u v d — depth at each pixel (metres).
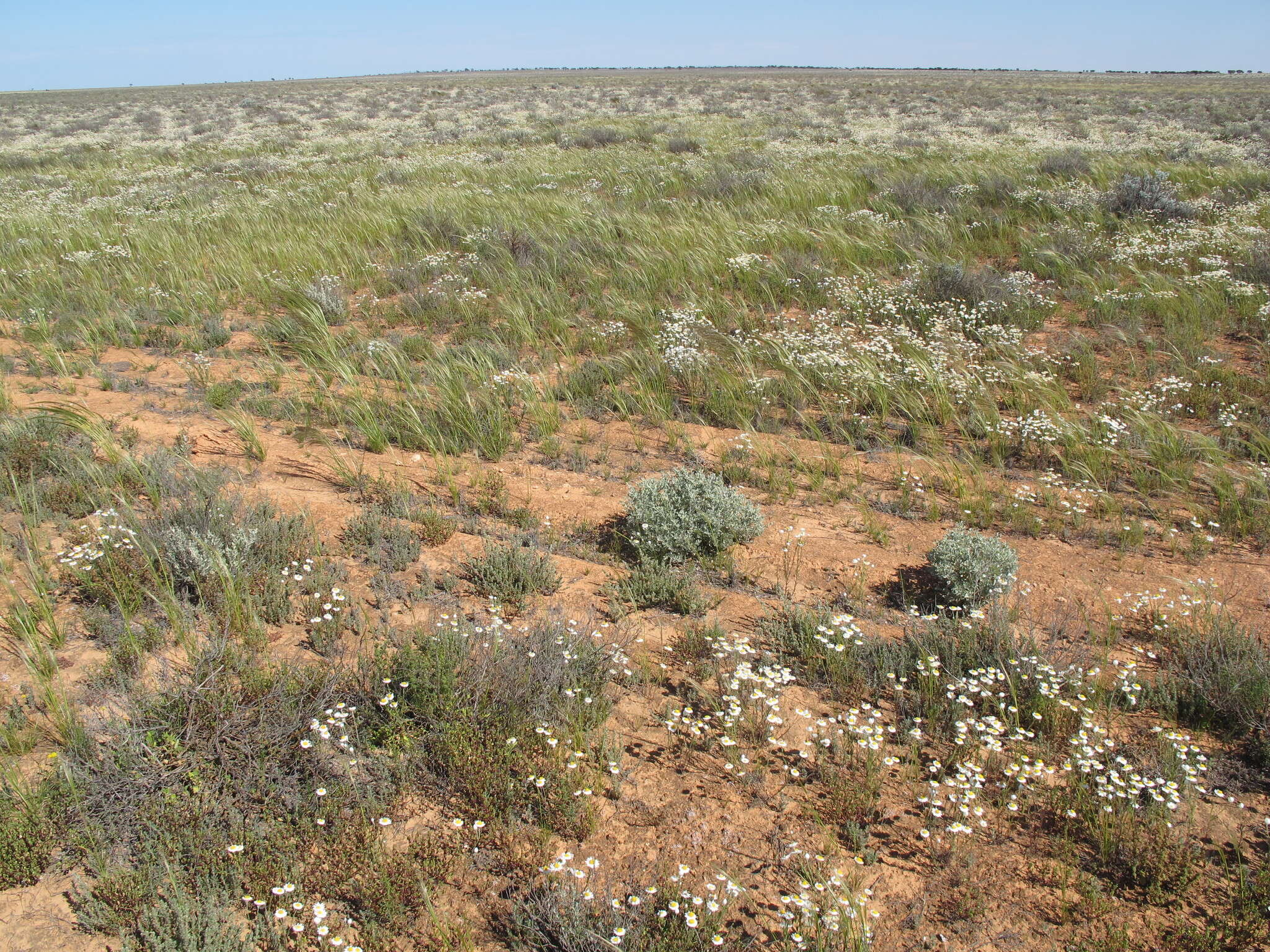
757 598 4.95
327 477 6.25
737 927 2.92
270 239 13.98
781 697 4.11
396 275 11.79
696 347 8.81
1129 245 11.86
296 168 22.86
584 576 5.09
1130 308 9.83
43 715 3.69
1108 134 28.72
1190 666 4.12
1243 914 2.90
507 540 5.43
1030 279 10.66
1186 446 6.62
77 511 5.47
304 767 3.46
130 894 2.84
